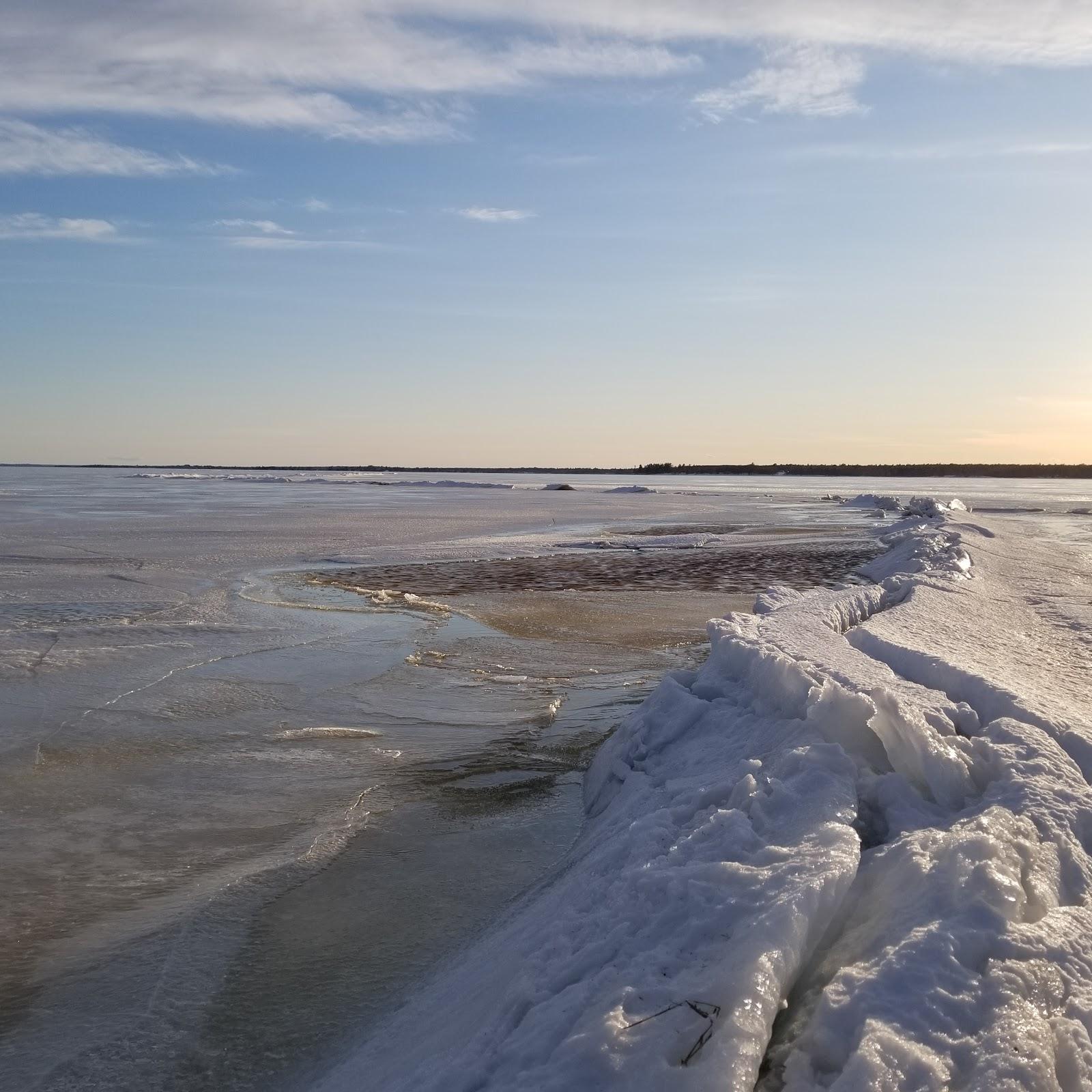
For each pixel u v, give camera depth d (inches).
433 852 263.9
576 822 286.0
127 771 333.7
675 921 154.9
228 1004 189.3
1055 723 240.4
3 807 299.0
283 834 279.0
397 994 190.5
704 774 249.0
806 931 143.5
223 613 660.1
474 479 6811.0
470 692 443.8
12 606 675.4
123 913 230.1
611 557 1058.7
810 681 263.4
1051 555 1024.9
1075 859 169.9
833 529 1507.1
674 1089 115.9
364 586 812.6
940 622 467.5
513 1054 131.3
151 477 5679.1
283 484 4274.1
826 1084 117.2
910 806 196.2
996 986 127.5
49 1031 181.3
